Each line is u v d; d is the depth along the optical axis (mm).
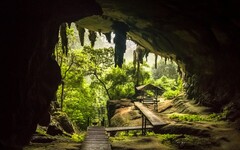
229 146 16344
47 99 16484
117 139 20359
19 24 11008
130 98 44656
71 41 40156
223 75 24547
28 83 12383
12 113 10711
